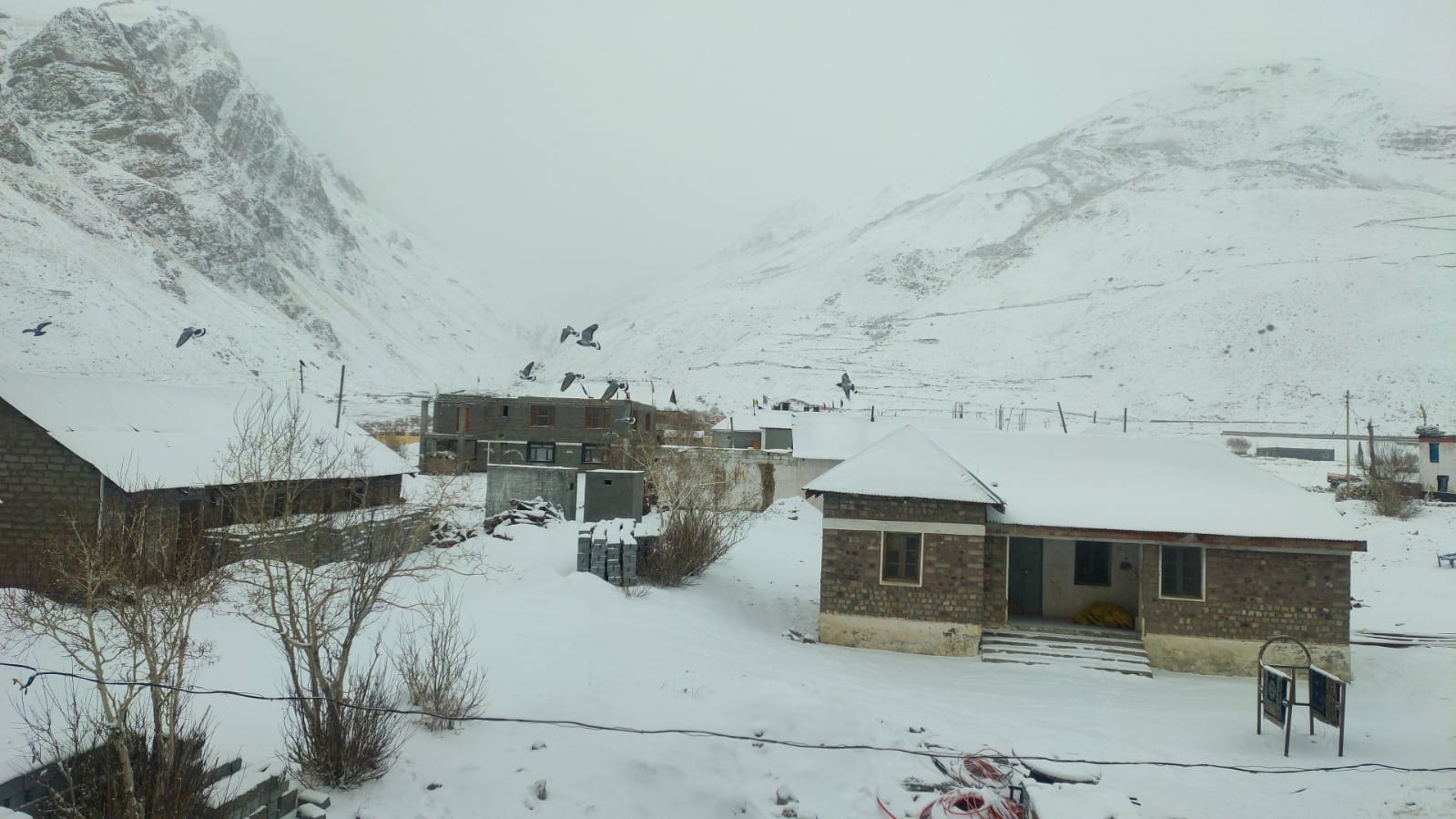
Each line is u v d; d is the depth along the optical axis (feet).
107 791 27.94
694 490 96.02
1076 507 76.38
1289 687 54.13
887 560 75.05
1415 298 481.87
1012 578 82.28
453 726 41.29
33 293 440.86
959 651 72.74
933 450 78.38
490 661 52.65
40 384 79.66
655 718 43.88
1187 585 73.87
